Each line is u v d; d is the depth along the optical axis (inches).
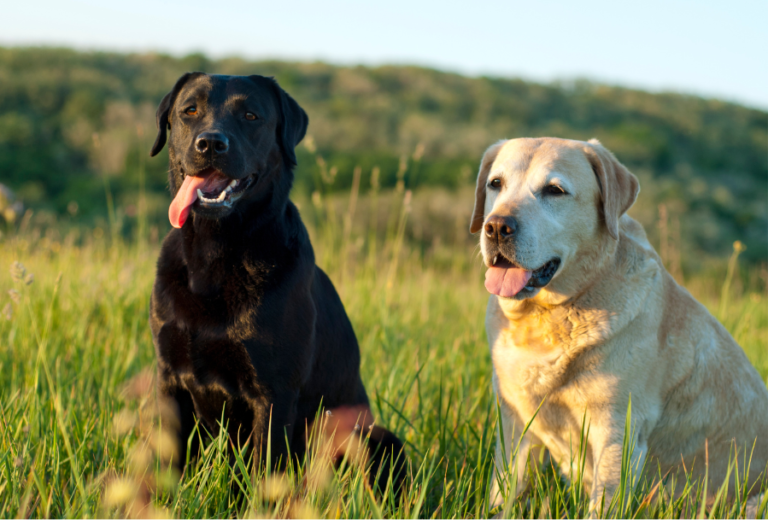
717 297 324.8
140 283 192.9
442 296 255.3
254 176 106.8
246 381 102.7
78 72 1632.6
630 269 106.7
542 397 106.9
